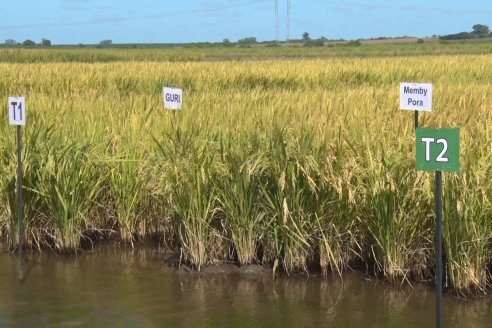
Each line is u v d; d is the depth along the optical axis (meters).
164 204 8.32
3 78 21.44
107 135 9.16
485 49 76.25
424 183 7.02
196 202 7.56
